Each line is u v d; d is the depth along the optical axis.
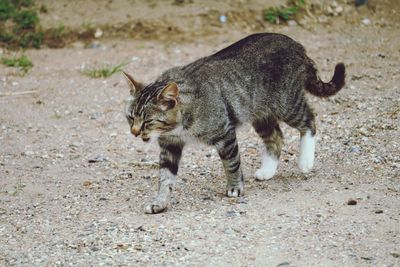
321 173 9.38
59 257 7.30
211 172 9.75
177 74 8.40
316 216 7.95
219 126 8.45
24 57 15.38
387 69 14.20
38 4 17.06
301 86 9.27
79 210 8.57
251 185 9.19
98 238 7.68
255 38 9.23
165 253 7.25
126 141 11.28
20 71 14.90
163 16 16.67
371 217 7.84
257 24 17.00
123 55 15.64
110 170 10.06
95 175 9.88
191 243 7.43
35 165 10.31
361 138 10.62
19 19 16.59
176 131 8.32
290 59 9.15
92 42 16.34
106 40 16.38
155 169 10.05
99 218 8.27
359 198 8.40
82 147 11.05
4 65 15.23
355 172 9.32
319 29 17.17
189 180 9.46
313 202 8.38
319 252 7.10
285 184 9.12
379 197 8.40
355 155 9.95
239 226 7.78
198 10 16.86
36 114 12.59
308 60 9.44
